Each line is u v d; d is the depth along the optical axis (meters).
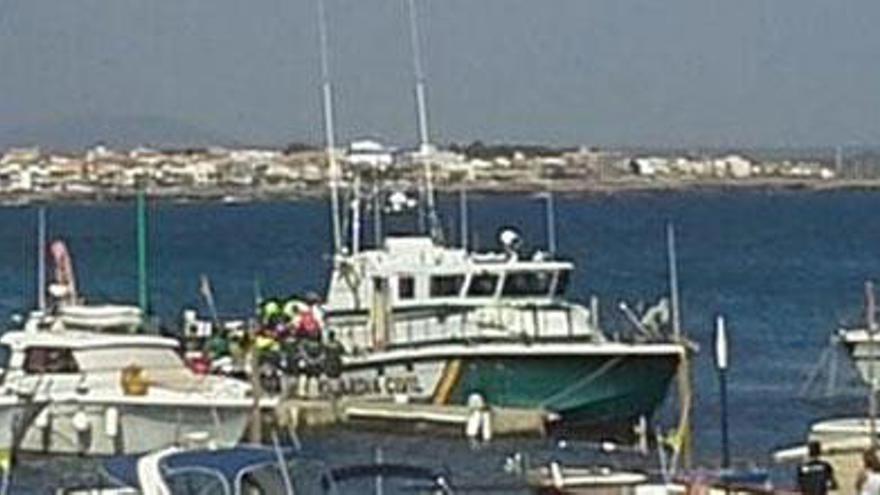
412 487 68.75
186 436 96.56
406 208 127.69
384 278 112.81
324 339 112.69
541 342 107.31
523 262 113.94
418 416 106.62
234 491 64.44
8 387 98.06
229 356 112.31
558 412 106.88
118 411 97.38
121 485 66.44
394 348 110.12
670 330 118.19
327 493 66.62
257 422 95.12
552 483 71.25
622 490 70.38
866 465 71.38
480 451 102.19
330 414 106.56
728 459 87.94
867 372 116.31
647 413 106.75
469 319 110.06
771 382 134.38
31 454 96.62
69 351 99.50
